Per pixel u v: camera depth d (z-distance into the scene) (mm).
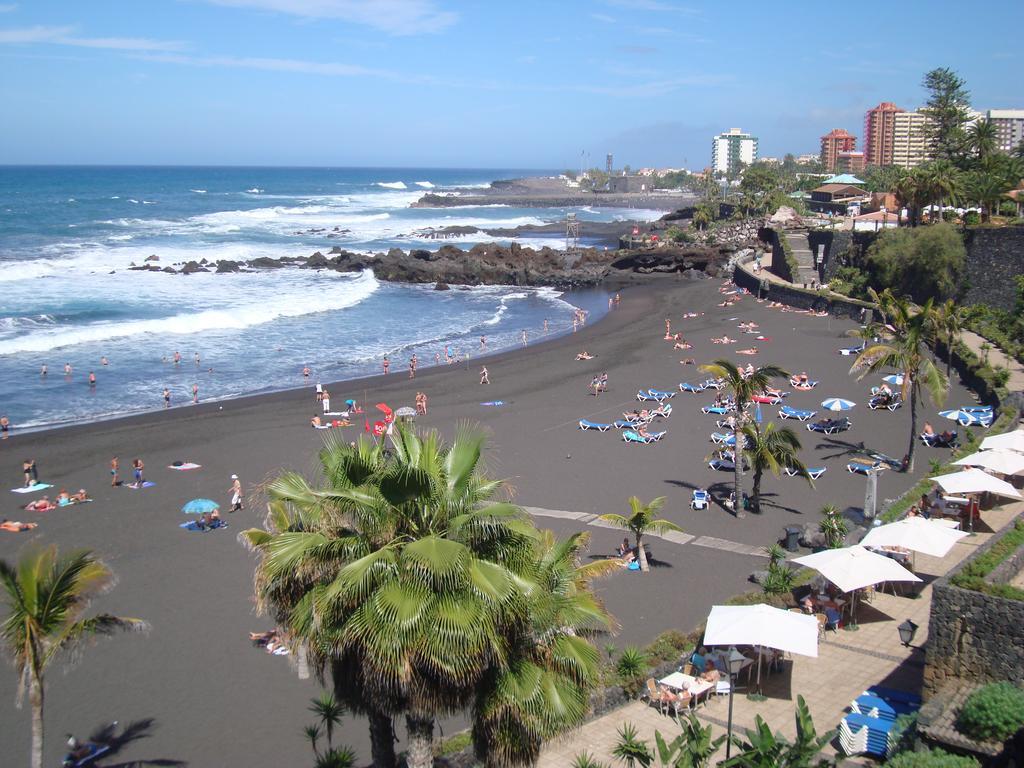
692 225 145125
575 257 112312
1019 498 25422
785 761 12312
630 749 13977
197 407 46500
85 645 18891
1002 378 43094
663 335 67000
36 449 38844
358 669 10516
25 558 14039
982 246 63125
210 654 21281
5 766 16891
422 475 10547
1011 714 13086
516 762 10961
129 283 86562
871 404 44406
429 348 63719
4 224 134875
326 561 10578
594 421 43375
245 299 80938
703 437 40500
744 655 18750
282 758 17156
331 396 49156
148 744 17625
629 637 21484
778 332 65375
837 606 21312
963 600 15312
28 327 64500
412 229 160000
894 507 27438
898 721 14891
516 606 10320
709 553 27172
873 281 73125
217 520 30188
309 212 197125
